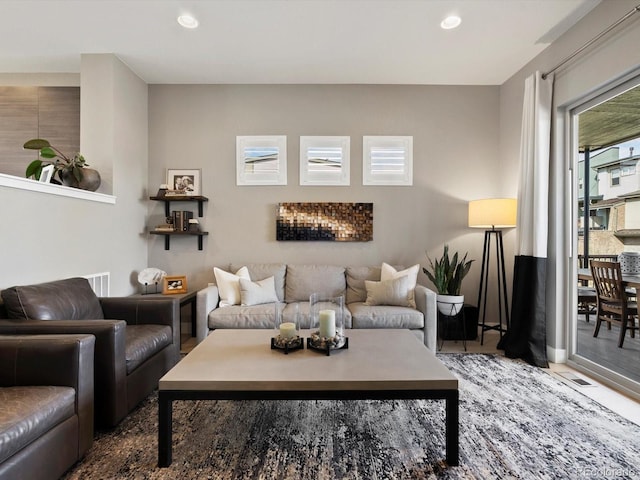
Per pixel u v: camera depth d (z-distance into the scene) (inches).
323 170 150.6
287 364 67.8
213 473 58.6
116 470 59.2
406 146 150.9
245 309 118.6
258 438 68.7
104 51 122.7
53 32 110.8
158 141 150.7
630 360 91.7
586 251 108.2
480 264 151.7
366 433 70.5
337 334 78.1
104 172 124.3
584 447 66.0
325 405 82.7
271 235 151.4
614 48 90.7
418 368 65.8
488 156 151.4
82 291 91.9
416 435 69.7
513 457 62.8
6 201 80.0
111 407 70.3
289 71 138.6
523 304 119.0
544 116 114.0
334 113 150.9
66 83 140.7
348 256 151.6
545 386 94.1
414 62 130.9
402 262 151.5
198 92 150.3
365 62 130.9
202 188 150.9
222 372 63.6
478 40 115.4
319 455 63.3
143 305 100.1
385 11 100.3
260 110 150.8
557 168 114.0
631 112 91.8
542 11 99.9
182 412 79.4
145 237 149.4
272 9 99.3
